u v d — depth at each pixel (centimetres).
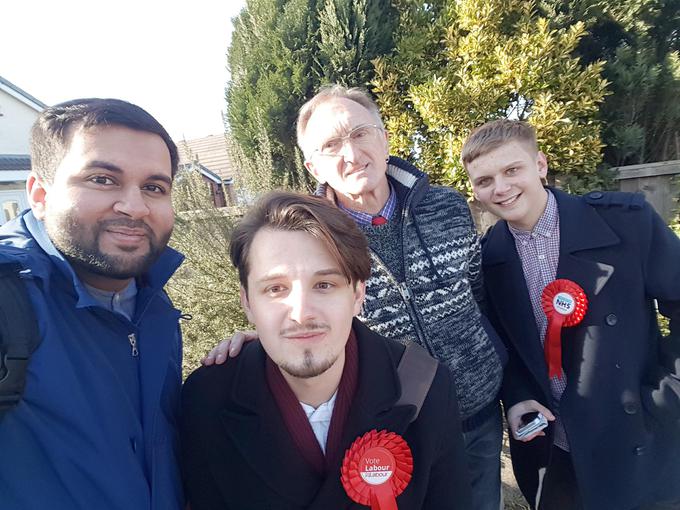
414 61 221
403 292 85
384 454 59
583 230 87
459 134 205
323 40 227
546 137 192
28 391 45
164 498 55
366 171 85
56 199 50
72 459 47
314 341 54
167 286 178
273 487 57
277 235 55
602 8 207
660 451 87
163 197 56
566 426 87
